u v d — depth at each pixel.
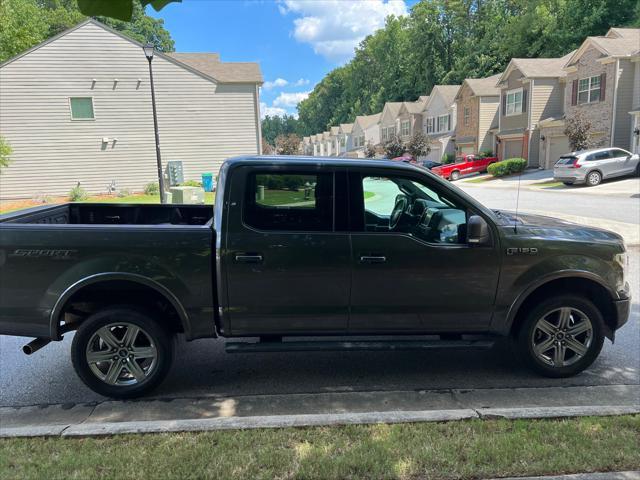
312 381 4.12
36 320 3.56
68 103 22.23
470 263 3.79
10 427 3.34
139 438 2.97
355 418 3.16
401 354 4.73
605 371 4.23
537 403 3.64
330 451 2.80
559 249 3.86
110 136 22.97
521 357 4.07
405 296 3.79
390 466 2.66
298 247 3.66
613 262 3.95
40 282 3.52
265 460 2.72
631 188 19.11
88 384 3.69
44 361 4.68
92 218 5.24
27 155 22.06
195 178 24.33
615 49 25.66
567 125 26.58
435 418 3.16
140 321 3.67
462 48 63.50
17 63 21.34
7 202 21.44
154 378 3.74
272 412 3.54
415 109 51.69
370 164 3.81
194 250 3.62
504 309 3.89
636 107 25.09
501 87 35.38
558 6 47.09
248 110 24.47
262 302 3.70
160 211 5.38
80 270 3.53
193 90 23.67
